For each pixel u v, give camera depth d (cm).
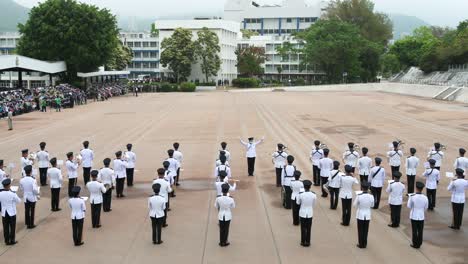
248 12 17338
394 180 1548
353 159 2047
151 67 13462
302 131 3747
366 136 3481
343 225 1563
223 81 11288
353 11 11925
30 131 3834
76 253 1335
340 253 1330
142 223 1586
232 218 1631
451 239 1441
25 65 6006
